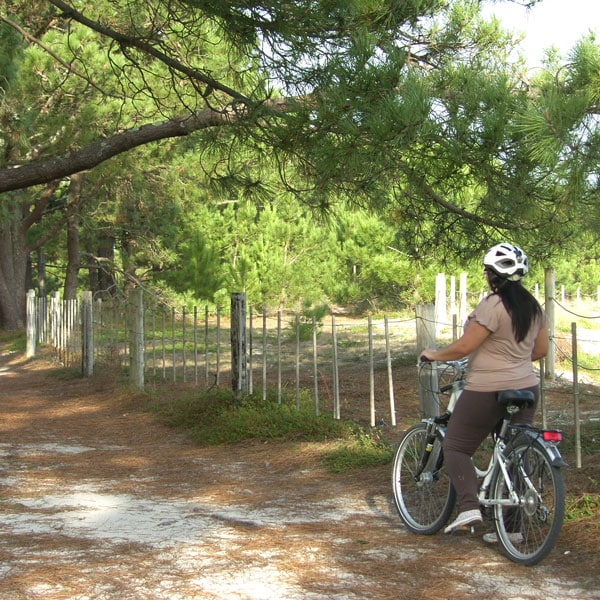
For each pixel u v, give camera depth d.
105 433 10.59
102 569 4.73
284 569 4.73
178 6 8.22
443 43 8.13
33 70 14.50
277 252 29.55
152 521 5.92
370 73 6.51
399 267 26.53
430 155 6.71
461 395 5.10
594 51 5.97
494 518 5.00
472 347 4.92
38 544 5.29
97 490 7.10
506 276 4.95
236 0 7.12
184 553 5.06
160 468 8.18
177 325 26.56
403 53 6.67
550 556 4.86
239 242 31.84
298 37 7.16
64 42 14.66
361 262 29.20
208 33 8.53
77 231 31.92
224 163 8.72
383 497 6.58
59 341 20.98
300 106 7.11
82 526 5.77
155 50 8.64
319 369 15.30
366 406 10.96
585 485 6.05
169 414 11.36
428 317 8.20
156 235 32.81
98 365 17.09
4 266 33.25
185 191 28.12
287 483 7.28
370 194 7.53
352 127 6.47
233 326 10.71
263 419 9.60
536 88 6.79
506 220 7.86
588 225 7.23
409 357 15.52
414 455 5.81
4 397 15.11
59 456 8.91
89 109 14.98
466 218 8.41
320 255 30.59
